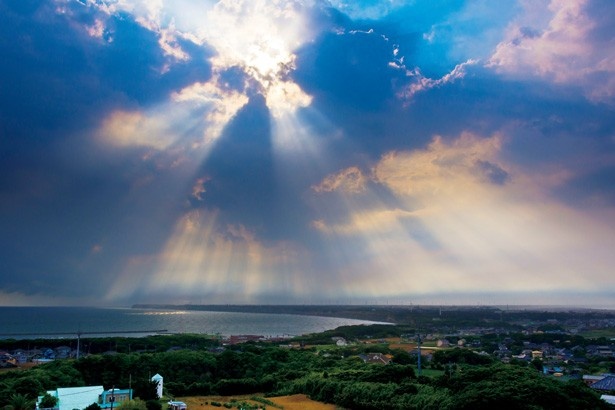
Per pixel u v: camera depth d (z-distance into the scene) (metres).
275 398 130.62
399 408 105.56
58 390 100.94
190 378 151.00
